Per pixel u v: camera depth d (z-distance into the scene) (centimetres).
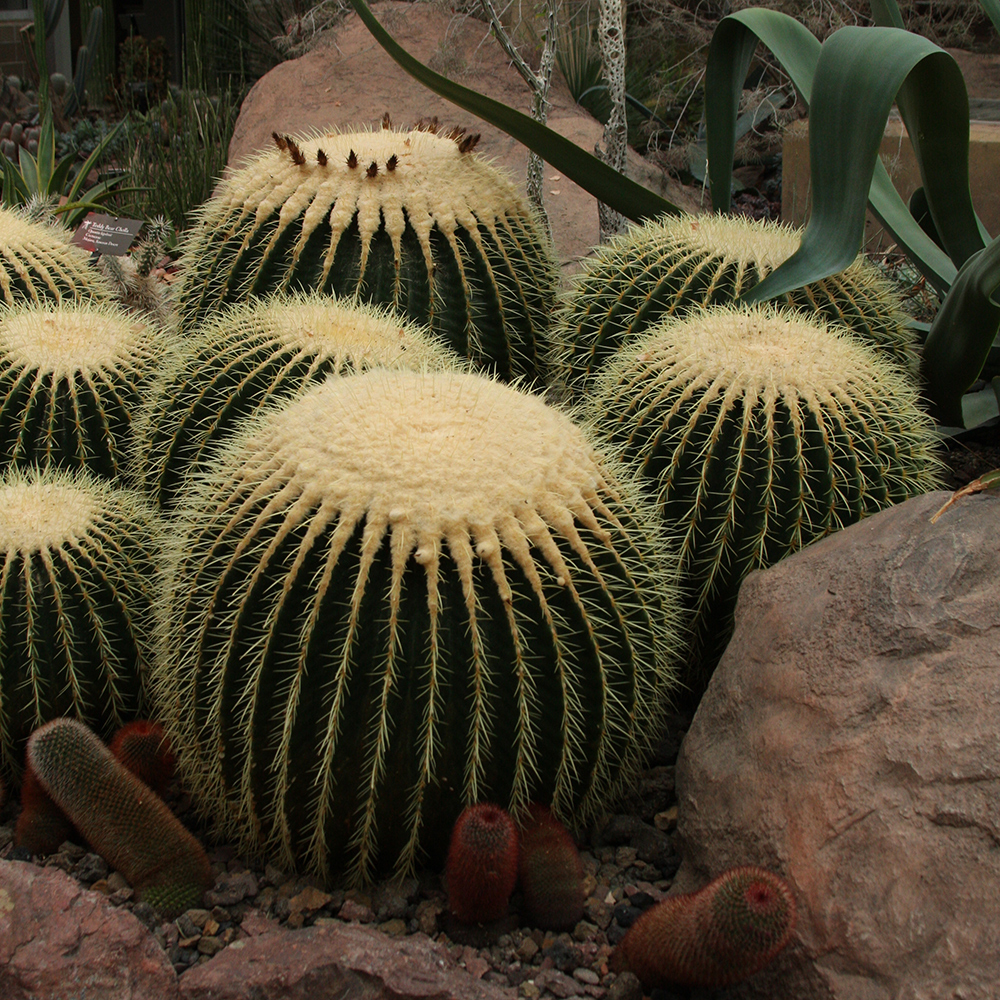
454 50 759
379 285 362
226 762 226
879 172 446
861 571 229
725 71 445
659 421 279
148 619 271
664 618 248
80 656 260
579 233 660
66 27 1295
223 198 391
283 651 211
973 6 718
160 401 317
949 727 191
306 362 294
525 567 209
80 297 402
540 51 833
